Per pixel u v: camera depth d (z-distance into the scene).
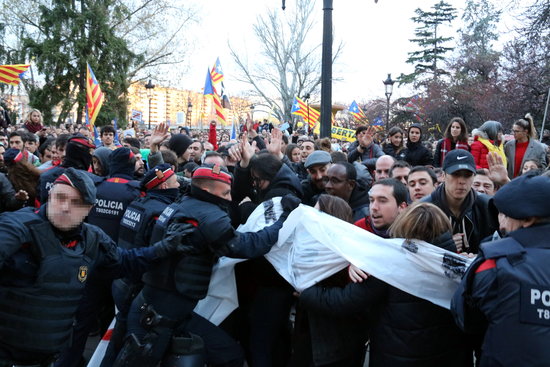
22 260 2.50
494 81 24.52
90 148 4.61
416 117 34.03
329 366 3.20
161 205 3.63
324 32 8.87
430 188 4.07
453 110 28.70
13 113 27.95
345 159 5.92
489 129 6.97
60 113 27.14
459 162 3.38
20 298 2.50
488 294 2.20
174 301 3.03
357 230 2.94
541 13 13.08
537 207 2.17
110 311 4.47
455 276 2.68
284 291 3.55
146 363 2.96
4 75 13.70
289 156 7.22
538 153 6.88
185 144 6.61
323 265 3.03
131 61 28.09
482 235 3.53
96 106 9.73
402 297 2.72
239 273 3.67
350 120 35.56
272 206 3.49
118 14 27.53
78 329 3.70
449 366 2.80
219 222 3.00
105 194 4.09
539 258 2.11
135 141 8.27
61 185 2.55
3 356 2.54
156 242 3.20
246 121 6.21
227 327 3.67
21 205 4.29
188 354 3.04
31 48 26.33
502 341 2.11
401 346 2.73
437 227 2.74
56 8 26.19
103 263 2.92
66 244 2.64
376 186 3.25
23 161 4.80
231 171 5.88
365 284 2.81
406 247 2.74
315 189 4.69
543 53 15.13
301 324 3.40
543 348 2.01
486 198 3.60
